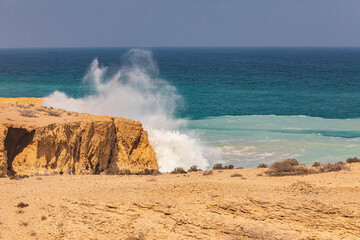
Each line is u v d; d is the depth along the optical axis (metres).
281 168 33.94
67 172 37.31
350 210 19.20
